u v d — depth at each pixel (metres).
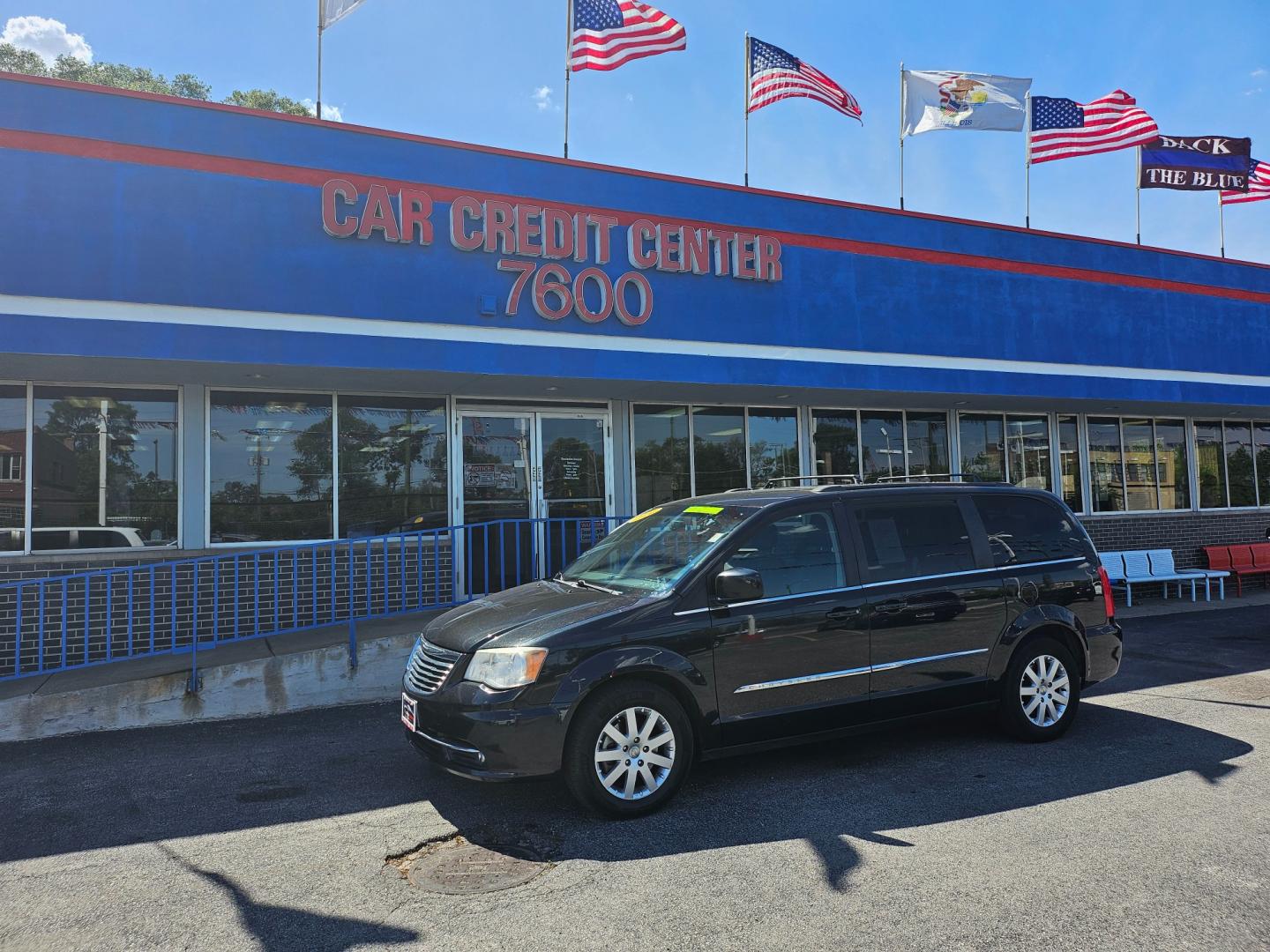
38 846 4.43
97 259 7.41
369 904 3.73
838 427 12.55
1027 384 12.30
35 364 7.60
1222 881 3.83
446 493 9.90
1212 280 14.27
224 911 3.69
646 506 11.09
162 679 6.77
